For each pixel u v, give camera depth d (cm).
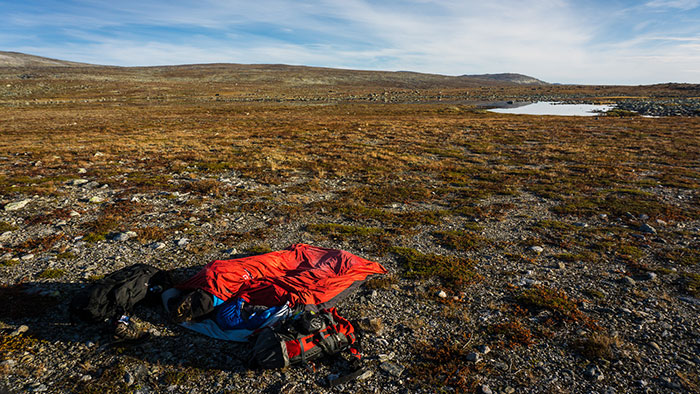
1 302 658
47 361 536
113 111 6431
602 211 1300
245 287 678
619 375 526
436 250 961
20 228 1030
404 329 633
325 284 699
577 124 4441
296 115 6097
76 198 1326
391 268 853
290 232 1065
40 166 1870
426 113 6756
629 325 643
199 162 2106
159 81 16362
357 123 4666
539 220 1209
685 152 2538
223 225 1105
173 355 556
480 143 3022
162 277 703
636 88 17100
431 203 1408
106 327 594
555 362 554
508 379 519
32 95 10338
